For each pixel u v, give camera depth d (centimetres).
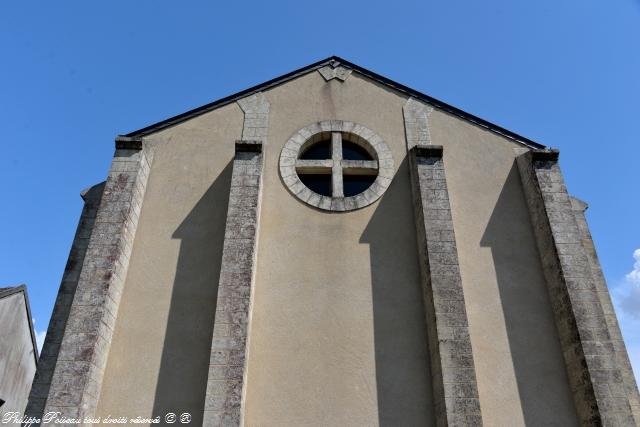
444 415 782
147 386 859
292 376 872
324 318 930
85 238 1003
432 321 877
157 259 985
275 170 1095
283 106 1189
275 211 1038
